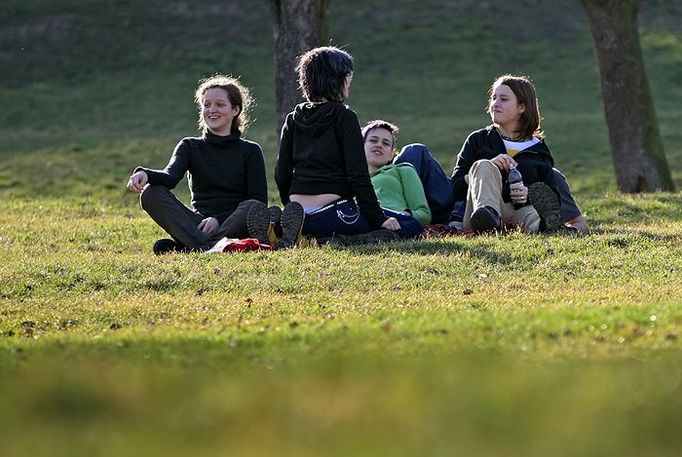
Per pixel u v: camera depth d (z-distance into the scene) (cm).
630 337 1593
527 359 1414
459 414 1038
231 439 966
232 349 1569
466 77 10675
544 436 950
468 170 3125
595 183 7225
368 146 3212
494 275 2502
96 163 7794
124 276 2600
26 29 11475
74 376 1316
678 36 11838
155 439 974
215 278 2531
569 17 12150
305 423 1022
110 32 11425
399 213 3025
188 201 6309
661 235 2977
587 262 2614
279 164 3056
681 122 9250
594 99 10188
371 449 909
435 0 12319
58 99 10100
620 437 956
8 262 2891
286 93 4581
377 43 11288
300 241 2912
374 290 2370
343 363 1351
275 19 4619
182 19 11700
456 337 1612
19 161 7875
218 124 3066
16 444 981
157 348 1606
